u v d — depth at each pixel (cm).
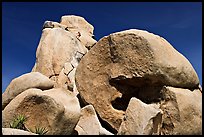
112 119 1389
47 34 1983
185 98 1290
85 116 1323
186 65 1358
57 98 1224
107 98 1412
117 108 1404
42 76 1415
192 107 1288
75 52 1980
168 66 1311
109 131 1404
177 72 1323
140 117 1191
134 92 1420
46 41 1933
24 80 1391
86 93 1448
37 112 1212
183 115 1269
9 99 1387
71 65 1905
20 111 1219
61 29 2025
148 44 1321
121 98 1417
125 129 1198
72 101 1270
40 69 1856
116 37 1389
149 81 1346
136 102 1220
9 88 1407
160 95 1323
